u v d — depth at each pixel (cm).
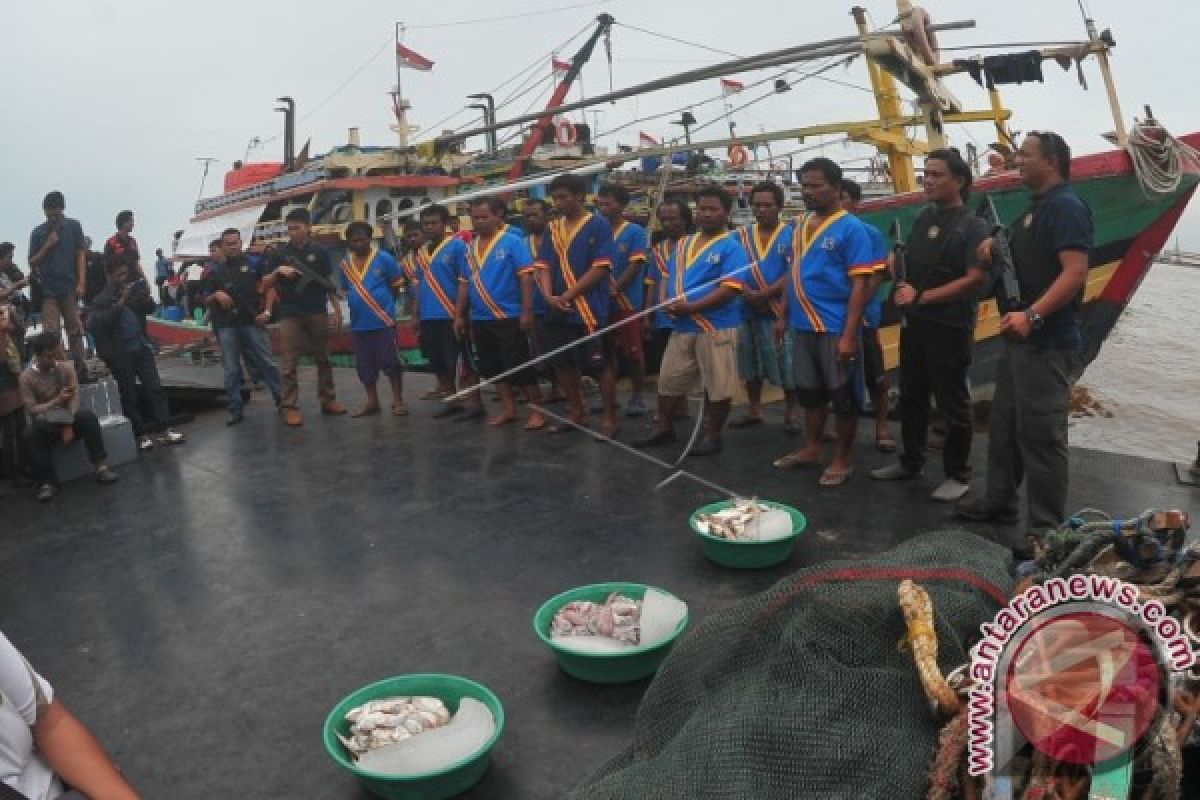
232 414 747
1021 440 362
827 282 455
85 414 591
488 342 656
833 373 461
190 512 518
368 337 720
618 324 522
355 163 1205
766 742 170
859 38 691
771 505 394
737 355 604
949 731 166
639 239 628
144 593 401
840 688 179
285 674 315
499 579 382
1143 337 2345
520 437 630
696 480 482
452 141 1204
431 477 545
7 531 513
